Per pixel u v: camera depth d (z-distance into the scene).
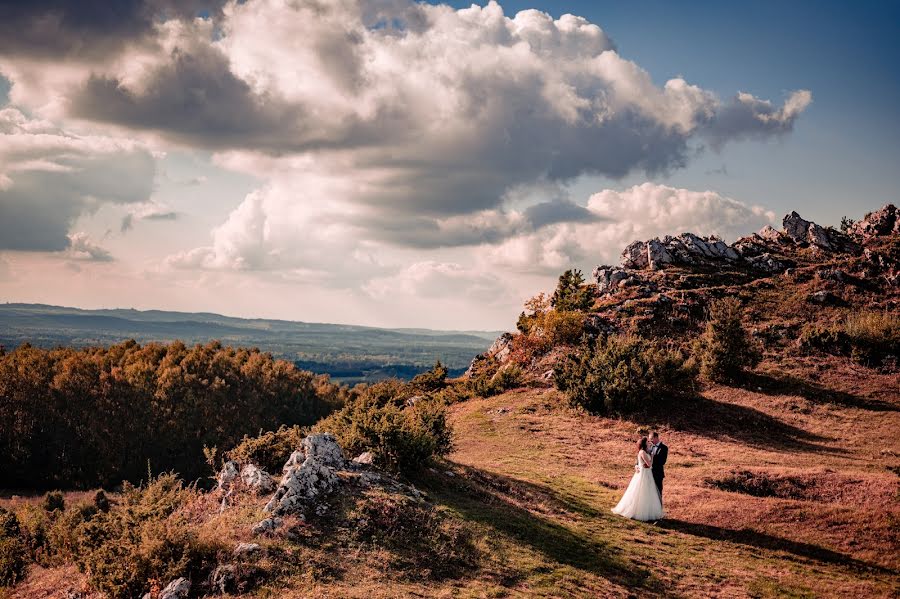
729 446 27.66
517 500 17.16
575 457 25.47
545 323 48.41
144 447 72.38
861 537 15.30
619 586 12.02
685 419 32.25
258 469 15.16
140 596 10.62
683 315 50.50
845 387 37.00
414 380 54.88
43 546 16.66
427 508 14.13
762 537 15.55
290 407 91.25
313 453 15.19
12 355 78.12
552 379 41.94
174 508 14.47
